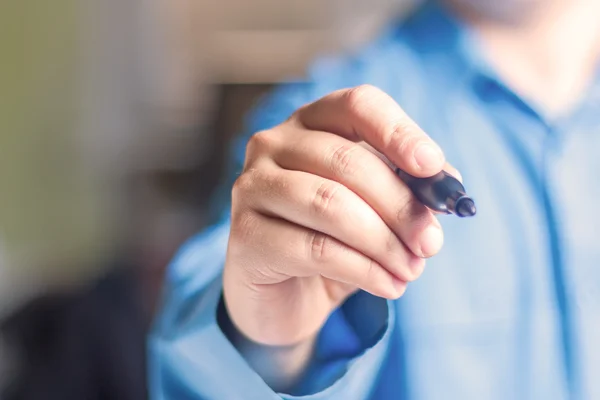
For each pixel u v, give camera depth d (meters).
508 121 0.67
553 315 0.62
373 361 0.43
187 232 1.48
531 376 0.62
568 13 0.69
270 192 0.38
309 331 0.43
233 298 0.43
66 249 1.77
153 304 0.95
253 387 0.44
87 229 1.80
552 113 0.67
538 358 0.62
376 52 0.74
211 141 1.60
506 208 0.64
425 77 0.70
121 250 1.44
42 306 0.96
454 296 0.62
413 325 0.61
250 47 1.77
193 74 1.81
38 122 1.79
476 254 0.63
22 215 1.78
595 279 0.63
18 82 1.75
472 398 0.61
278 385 0.44
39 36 1.76
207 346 0.45
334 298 0.44
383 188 0.37
